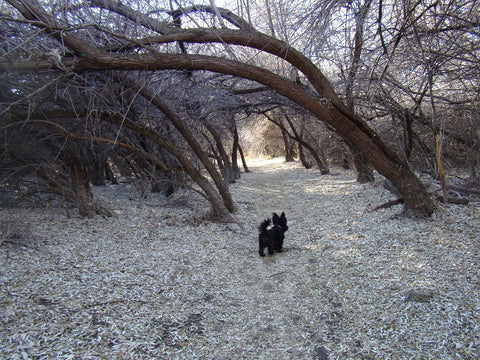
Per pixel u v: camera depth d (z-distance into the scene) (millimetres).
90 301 4500
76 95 6547
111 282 5133
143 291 4957
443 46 6547
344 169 19375
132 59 5664
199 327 4168
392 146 9883
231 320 4383
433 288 4355
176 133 10711
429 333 3584
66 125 7840
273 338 3971
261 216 10258
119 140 9023
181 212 9922
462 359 3152
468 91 7223
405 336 3621
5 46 5527
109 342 3689
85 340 3676
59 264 5570
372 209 8523
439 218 6836
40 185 8758
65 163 8695
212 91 8586
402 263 5262
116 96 6949
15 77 5727
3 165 7953
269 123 27672
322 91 6305
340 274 5371
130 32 6617
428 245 5715
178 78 7438
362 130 6566
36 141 7348
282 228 6711
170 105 8383
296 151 29969
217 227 8641
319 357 3545
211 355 3646
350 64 8234
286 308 4625
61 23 5762
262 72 6133
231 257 6688
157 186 13594
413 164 10820
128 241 7133
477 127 8070
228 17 7008
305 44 6648
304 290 5066
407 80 7531
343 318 4195
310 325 4164
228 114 11602
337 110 6344
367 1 6469
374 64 7043
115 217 8781
